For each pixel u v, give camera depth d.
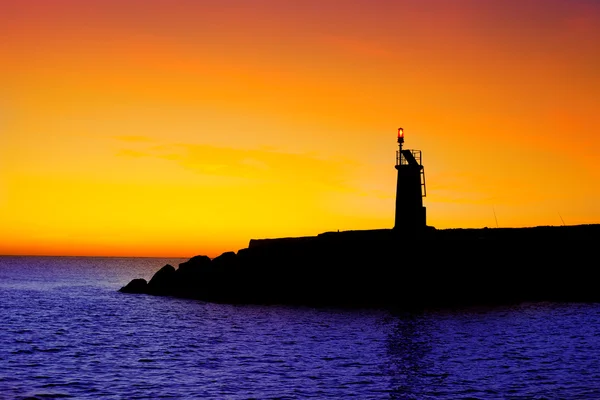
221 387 30.36
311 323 55.56
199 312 66.88
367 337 46.47
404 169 74.81
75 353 40.53
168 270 94.44
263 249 83.94
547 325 50.06
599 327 48.62
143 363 36.81
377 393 29.22
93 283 132.50
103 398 28.28
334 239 80.19
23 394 28.92
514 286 69.38
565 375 32.31
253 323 56.47
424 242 73.38
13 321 59.62
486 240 74.62
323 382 31.42
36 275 170.62
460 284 69.69
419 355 38.69
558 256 72.25
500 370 33.84
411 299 68.62
